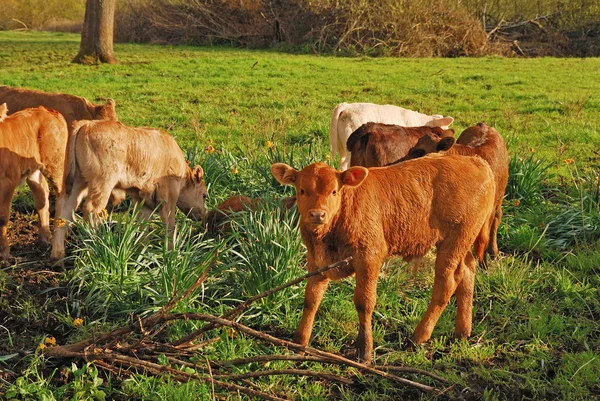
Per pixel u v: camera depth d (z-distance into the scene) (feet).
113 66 69.51
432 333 19.21
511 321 19.92
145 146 23.09
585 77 65.77
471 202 17.74
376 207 16.92
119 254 19.92
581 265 23.07
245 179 28.53
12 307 19.26
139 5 101.55
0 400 15.42
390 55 86.22
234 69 68.44
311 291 17.67
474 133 23.80
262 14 93.20
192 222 25.44
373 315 19.86
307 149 35.45
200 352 17.26
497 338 19.12
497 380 17.02
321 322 19.24
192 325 18.16
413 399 16.43
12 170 22.45
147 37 100.63
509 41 98.84
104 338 16.42
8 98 31.89
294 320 19.22
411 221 17.38
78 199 22.62
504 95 55.31
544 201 28.71
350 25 88.07
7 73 63.72
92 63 71.67
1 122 22.41
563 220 26.48
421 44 87.40
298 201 16.42
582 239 25.48
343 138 31.81
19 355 17.06
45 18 129.59
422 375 17.11
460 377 17.07
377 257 16.98
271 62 74.38
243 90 56.39
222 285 20.44
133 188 23.54
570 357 17.83
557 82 62.23
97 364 16.39
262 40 94.79
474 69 71.67
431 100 53.52
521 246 24.88
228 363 16.52
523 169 29.27
